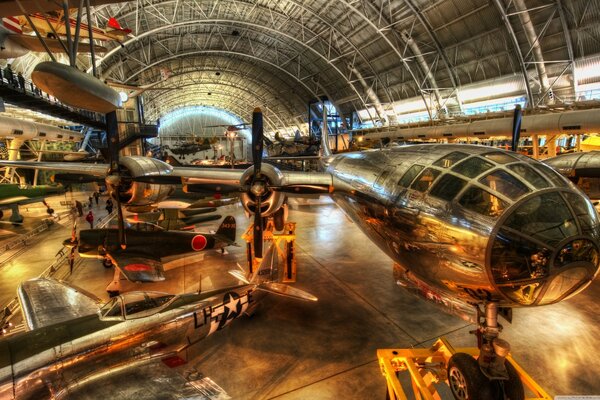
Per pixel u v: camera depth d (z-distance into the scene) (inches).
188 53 1747.0
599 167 469.1
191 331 273.6
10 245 615.2
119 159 372.5
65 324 239.0
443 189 211.9
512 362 200.7
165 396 198.2
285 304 367.9
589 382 240.7
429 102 1462.8
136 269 387.9
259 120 332.5
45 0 364.8
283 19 1535.4
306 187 339.0
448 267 199.2
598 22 878.4
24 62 1033.5
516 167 201.8
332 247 592.1
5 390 194.2
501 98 1206.9
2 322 325.4
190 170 459.5
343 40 1541.6
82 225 799.7
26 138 951.6
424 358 211.8
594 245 172.9
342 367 260.8
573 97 997.2
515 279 173.6
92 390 203.2
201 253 522.0
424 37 1263.5
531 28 960.3
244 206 359.6
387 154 315.3
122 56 1583.4
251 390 236.7
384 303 370.9
